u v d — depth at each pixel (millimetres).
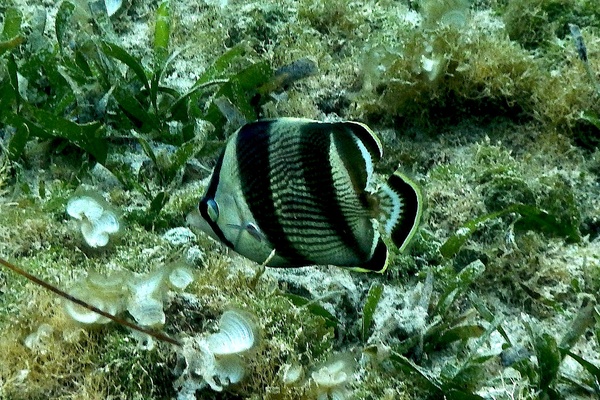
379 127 1175
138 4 1496
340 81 1244
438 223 993
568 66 1227
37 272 883
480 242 974
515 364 851
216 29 1343
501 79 1125
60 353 818
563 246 975
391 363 844
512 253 950
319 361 838
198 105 1189
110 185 1021
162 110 1117
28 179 1025
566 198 992
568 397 848
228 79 1095
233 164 712
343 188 702
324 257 722
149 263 917
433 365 874
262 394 814
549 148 1108
